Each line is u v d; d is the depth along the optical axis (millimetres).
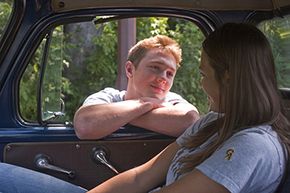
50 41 2359
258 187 1611
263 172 1593
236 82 1675
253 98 1668
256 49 1688
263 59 1694
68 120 2510
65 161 2355
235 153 1581
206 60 1757
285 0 2316
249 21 2451
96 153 2359
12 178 2146
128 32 4445
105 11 2350
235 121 1672
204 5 2410
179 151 1922
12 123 2346
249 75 1673
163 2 2377
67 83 4918
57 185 2188
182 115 2314
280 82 2365
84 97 5102
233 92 1677
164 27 4750
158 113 2332
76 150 2357
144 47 2410
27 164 2330
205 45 1759
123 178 2055
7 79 2332
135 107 2322
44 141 2336
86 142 2357
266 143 1605
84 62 5250
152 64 2385
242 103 1671
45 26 2322
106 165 2350
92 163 2369
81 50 5227
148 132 2396
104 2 2326
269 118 1679
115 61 5363
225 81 1705
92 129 2301
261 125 1668
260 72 1682
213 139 1795
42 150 2340
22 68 2336
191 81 4637
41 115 2373
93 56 5285
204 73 1778
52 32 2352
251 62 1677
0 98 2334
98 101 2410
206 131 1830
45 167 2326
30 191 2143
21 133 2320
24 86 2363
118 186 2041
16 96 2346
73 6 2311
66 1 2299
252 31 1713
